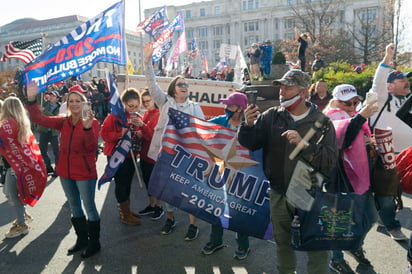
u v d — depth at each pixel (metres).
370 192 2.68
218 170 3.38
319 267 2.41
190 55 23.67
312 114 2.42
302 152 2.29
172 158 3.42
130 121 4.36
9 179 4.15
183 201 3.39
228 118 3.57
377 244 3.83
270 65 11.40
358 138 2.61
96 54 4.78
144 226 4.48
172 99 4.29
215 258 3.60
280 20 71.62
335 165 2.33
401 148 3.75
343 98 3.15
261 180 3.29
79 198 3.75
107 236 4.18
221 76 17.39
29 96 3.50
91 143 3.49
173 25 13.31
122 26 4.89
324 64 13.10
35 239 4.14
